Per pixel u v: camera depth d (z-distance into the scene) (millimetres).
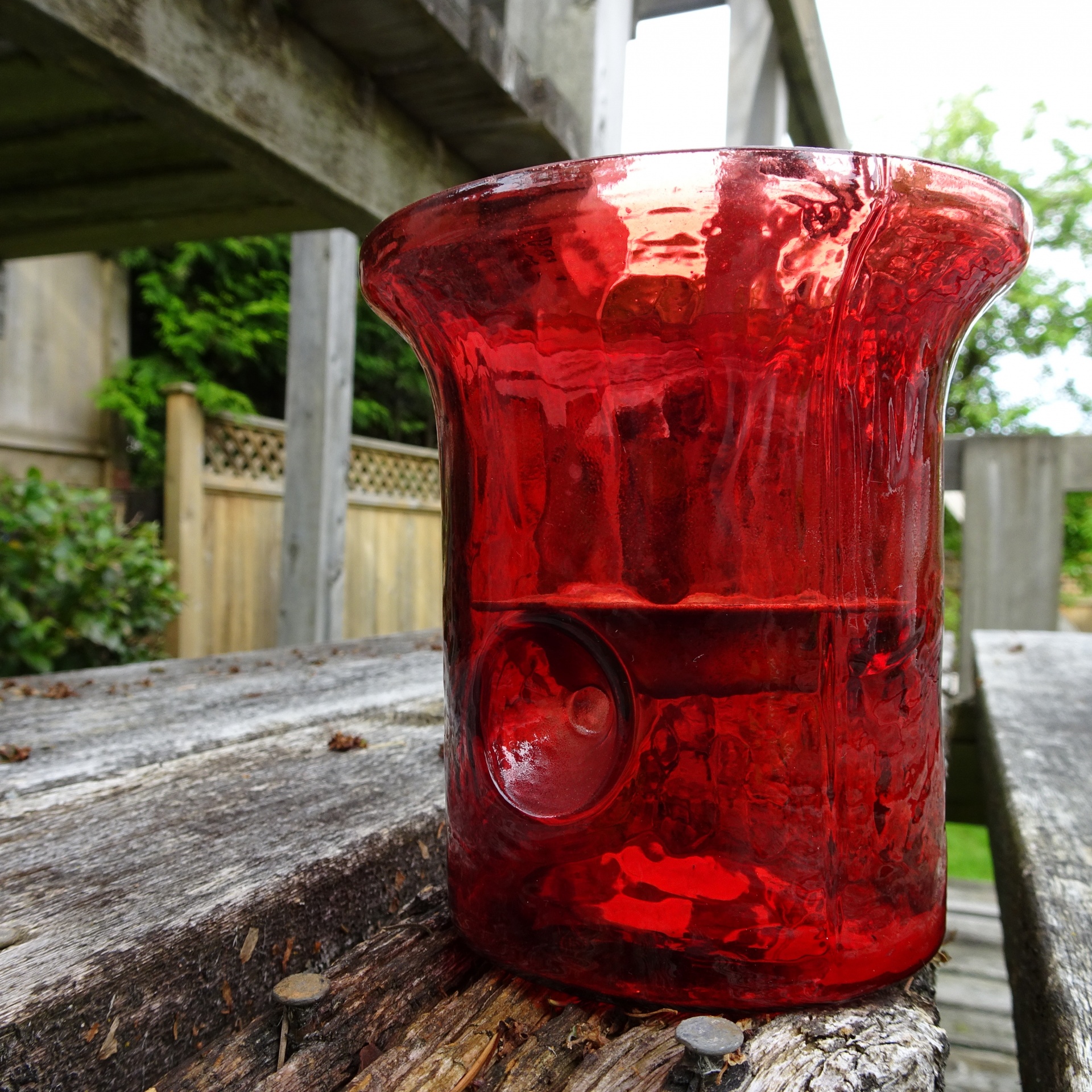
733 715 192
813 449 191
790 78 1480
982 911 1149
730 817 191
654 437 189
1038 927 265
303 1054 200
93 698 567
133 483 2885
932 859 211
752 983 192
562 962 203
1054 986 231
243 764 379
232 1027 230
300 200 895
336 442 1656
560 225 180
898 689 203
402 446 2738
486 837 213
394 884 287
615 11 1111
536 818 203
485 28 890
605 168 179
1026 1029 272
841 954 194
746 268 181
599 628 193
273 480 2395
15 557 1749
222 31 716
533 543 201
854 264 184
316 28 828
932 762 213
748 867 192
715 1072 182
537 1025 205
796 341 187
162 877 253
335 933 262
